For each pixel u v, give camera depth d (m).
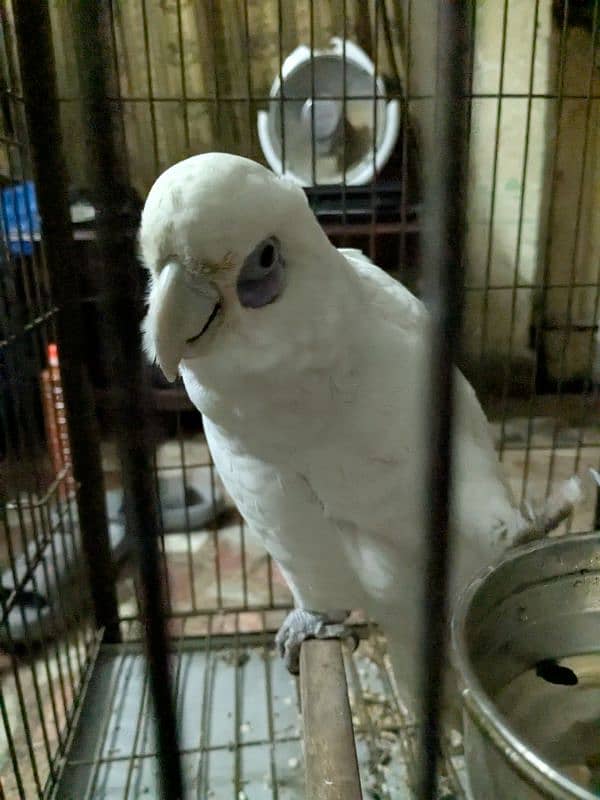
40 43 0.46
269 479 0.79
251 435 0.73
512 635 0.62
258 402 0.69
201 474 1.70
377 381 0.71
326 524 0.83
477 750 0.50
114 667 1.11
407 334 0.75
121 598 1.25
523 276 2.03
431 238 0.33
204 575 1.39
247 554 1.46
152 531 0.41
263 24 1.71
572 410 1.97
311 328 0.65
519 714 0.59
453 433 0.38
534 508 0.91
